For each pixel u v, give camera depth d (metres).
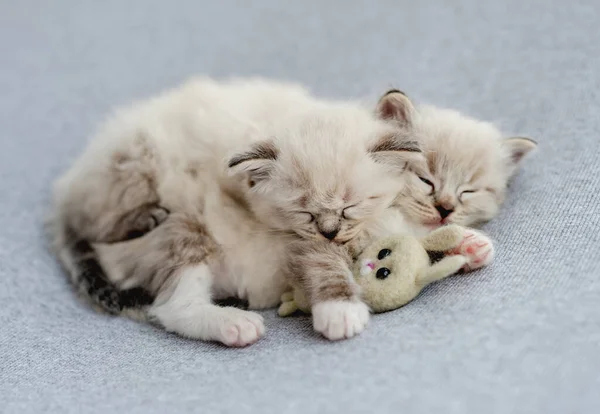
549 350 0.52
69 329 0.60
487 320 0.54
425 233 0.60
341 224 0.59
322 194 0.59
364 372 0.53
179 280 0.60
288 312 0.59
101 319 0.61
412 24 0.77
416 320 0.55
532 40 0.70
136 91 0.76
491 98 0.68
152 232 0.61
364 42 0.77
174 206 0.62
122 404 0.54
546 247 0.58
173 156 0.62
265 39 0.80
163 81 0.76
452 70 0.71
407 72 0.72
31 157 0.72
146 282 0.61
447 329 0.54
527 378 0.52
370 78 0.73
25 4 0.92
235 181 0.61
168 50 0.80
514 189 0.63
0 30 0.87
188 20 0.84
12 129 0.74
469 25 0.74
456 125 0.62
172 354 0.57
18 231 0.66
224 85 0.66
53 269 0.64
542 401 0.51
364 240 0.59
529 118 0.65
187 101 0.64
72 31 0.86
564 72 0.67
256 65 0.77
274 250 0.60
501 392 0.52
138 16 0.87
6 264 0.63
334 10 0.81
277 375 0.54
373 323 0.56
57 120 0.75
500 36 0.71
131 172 0.62
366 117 0.62
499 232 0.60
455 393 0.52
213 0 0.88
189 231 0.61
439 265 0.56
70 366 0.57
